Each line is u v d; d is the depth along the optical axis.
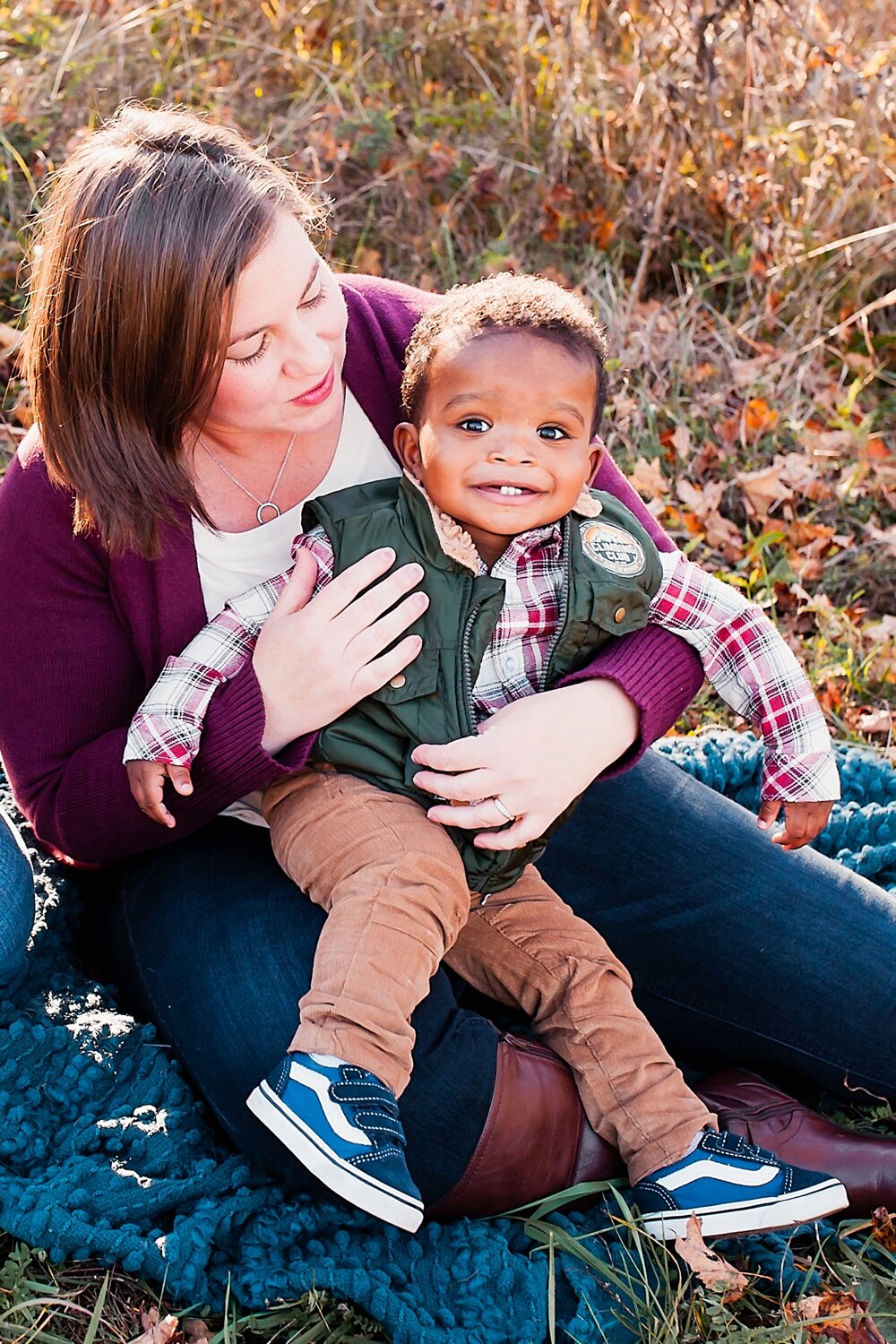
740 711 2.24
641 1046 2.14
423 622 2.03
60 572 2.10
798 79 4.43
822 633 3.54
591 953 2.19
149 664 2.14
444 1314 1.92
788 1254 2.10
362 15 4.81
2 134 4.20
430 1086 2.02
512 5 4.84
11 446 3.71
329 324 1.96
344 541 2.04
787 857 2.42
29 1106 2.08
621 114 4.64
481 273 4.32
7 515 2.11
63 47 4.63
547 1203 2.10
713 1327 1.97
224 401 1.95
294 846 2.04
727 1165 2.04
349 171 4.55
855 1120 2.43
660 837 2.38
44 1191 1.94
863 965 2.35
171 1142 2.05
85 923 2.42
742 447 4.11
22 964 2.16
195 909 2.14
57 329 1.90
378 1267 1.98
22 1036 2.12
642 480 3.89
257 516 2.15
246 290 1.83
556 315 1.98
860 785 2.94
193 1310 1.93
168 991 2.12
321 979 1.92
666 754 2.94
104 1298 1.91
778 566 3.71
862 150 4.64
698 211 4.61
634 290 4.32
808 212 4.52
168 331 1.84
